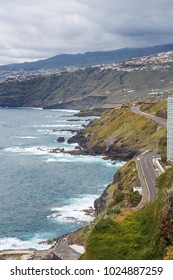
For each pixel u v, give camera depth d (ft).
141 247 207.82
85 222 402.52
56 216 422.82
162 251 188.44
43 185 556.92
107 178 590.96
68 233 357.41
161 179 342.03
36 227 394.32
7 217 424.46
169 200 204.74
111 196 423.23
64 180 583.17
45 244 350.43
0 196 504.43
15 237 370.73
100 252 212.02
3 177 607.78
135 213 258.98
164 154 510.58
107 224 233.14
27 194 512.22
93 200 479.82
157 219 212.84
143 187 373.40
